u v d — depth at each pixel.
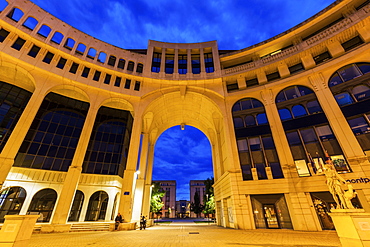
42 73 20.50
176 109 30.81
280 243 8.77
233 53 27.23
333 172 7.84
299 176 16.72
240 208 17.58
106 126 27.52
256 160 19.25
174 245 8.34
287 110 20.02
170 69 28.41
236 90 24.34
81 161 18.98
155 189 43.19
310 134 17.69
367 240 5.43
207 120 30.89
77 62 23.22
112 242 9.33
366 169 14.02
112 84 24.39
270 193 17.27
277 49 24.98
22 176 19.50
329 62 18.95
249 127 21.20
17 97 22.78
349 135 15.62
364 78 16.66
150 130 32.22
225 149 23.38
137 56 27.77
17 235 5.68
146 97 25.34
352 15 18.95
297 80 20.47
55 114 24.31
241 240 9.84
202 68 27.42
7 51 18.86
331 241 9.26
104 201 23.12
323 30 21.50
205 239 10.34
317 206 15.39
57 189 20.91
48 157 21.81
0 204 17.69
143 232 14.85
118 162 25.86
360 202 13.47
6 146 15.90
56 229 14.89
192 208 70.38
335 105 17.23
